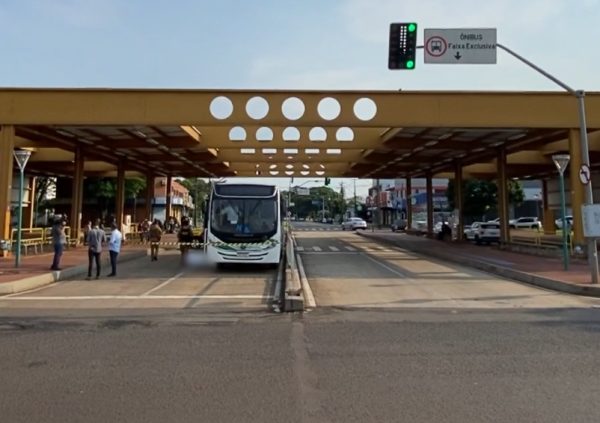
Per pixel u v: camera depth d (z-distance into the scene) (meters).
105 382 5.71
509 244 27.27
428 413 4.74
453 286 15.11
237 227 18.64
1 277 15.06
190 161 35.31
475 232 34.75
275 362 6.58
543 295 13.37
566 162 17.64
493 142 27.11
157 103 20.48
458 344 7.63
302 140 27.84
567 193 41.50
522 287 14.91
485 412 4.77
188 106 20.52
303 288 14.09
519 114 20.81
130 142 27.09
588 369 6.23
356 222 65.81
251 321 9.67
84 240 29.55
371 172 43.44
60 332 8.60
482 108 20.81
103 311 10.88
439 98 20.81
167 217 46.69
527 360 6.67
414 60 14.36
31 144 27.22
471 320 9.73
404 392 5.36
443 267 20.62
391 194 90.81
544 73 15.09
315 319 9.88
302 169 42.06
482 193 54.69
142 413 4.75
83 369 6.26
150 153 32.22
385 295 13.34
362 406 4.93
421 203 80.06
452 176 46.34
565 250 17.50
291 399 5.14
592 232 14.32
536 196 75.38
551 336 8.20
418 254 27.02
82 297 12.91
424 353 7.06
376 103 20.77
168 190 46.66
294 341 7.85
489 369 6.24
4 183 20.92
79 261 20.31
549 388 5.49
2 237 21.08
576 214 21.14
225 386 5.56
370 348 7.37
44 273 15.93
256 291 14.06
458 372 6.11
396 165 39.06
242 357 6.85
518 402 5.04
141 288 14.59
